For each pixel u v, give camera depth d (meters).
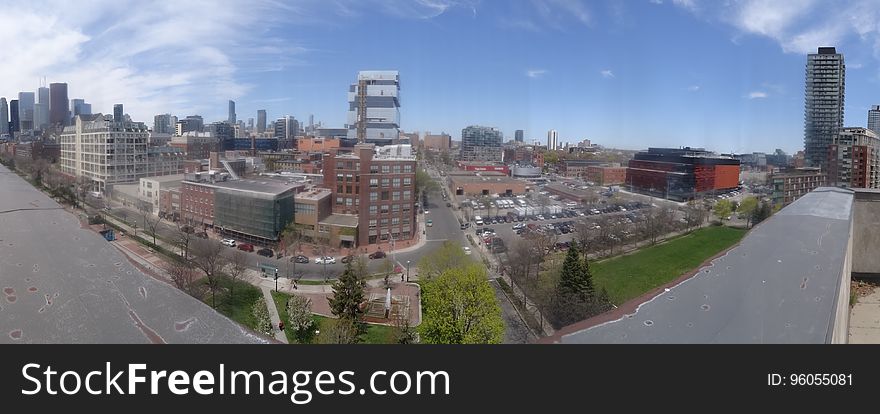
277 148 143.62
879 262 15.58
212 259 31.28
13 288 5.47
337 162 52.16
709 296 5.60
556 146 172.12
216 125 136.50
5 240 7.09
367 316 28.64
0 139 104.88
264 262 40.88
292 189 48.75
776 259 6.70
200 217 50.47
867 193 15.62
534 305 31.03
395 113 166.75
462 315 21.25
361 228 48.34
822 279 5.99
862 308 14.00
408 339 22.92
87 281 5.81
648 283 37.62
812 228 8.43
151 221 47.34
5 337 4.61
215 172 59.56
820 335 4.66
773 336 4.76
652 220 54.16
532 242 41.00
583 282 28.17
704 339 4.76
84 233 7.88
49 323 4.86
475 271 23.38
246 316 28.31
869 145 57.38
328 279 36.22
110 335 4.82
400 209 51.03
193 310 5.46
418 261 43.06
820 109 59.19
